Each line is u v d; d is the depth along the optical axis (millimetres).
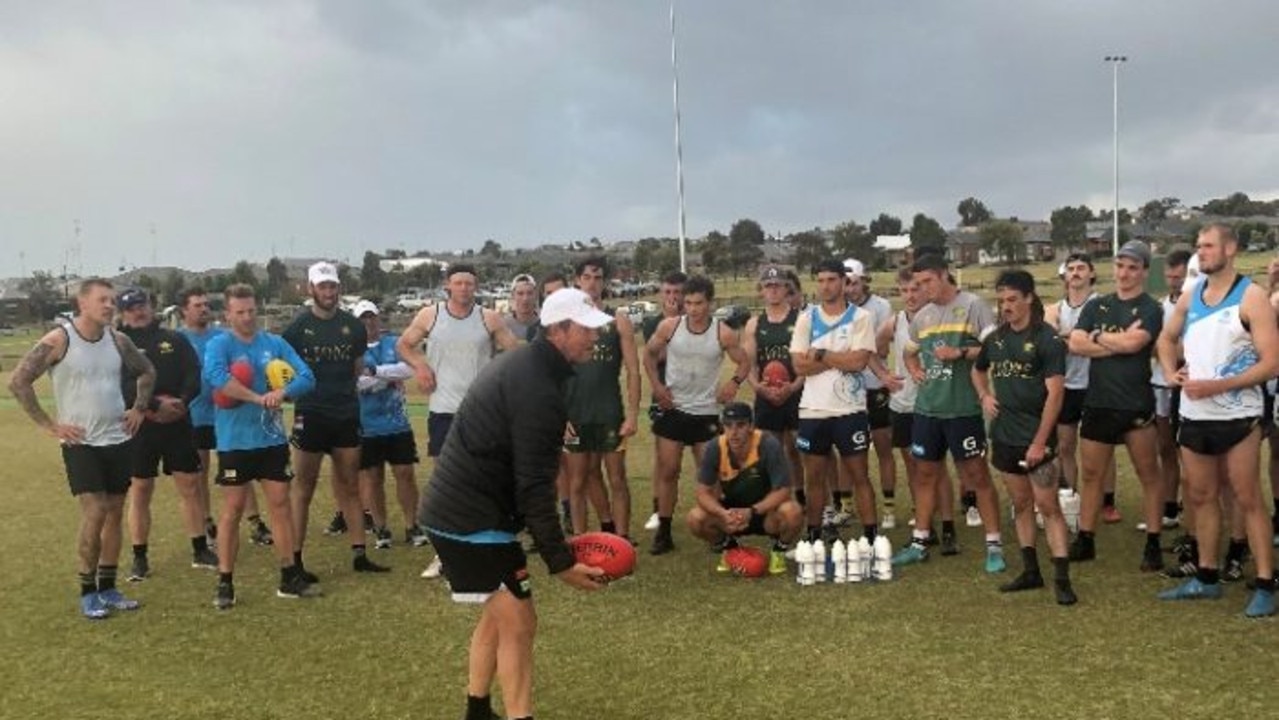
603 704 4863
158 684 5359
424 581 7336
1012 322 6371
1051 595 6375
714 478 7352
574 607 6500
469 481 4273
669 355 7953
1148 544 6852
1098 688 4797
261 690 5230
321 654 5770
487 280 86312
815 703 4766
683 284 8000
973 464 6910
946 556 7543
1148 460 6789
